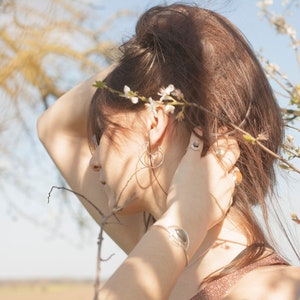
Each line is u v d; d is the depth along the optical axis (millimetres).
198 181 1497
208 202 1481
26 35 4930
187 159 1521
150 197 1594
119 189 1611
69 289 23656
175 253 1401
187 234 1429
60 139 2139
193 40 1583
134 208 1622
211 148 1526
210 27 1612
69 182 2109
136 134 1592
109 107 1620
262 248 1513
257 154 1562
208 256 1522
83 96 2127
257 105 1574
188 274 1521
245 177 1570
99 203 2029
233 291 1438
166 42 1592
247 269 1468
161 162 1573
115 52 1862
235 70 1569
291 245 1603
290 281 1429
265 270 1469
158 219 1597
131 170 1596
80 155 2105
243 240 1530
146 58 1597
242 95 1558
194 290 1500
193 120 1539
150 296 1351
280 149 1619
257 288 1418
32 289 27141
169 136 1567
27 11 4883
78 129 2127
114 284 1352
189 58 1564
